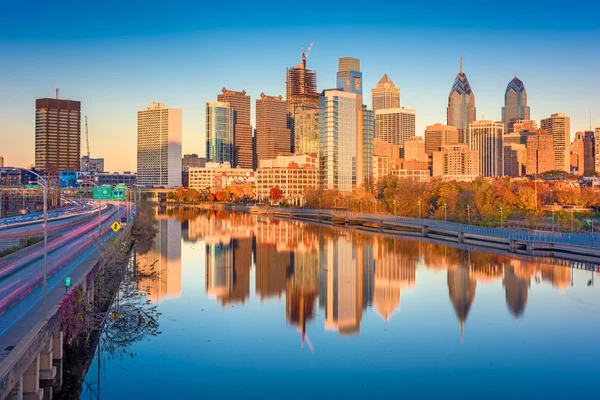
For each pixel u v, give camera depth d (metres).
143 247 175.12
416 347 72.88
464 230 178.88
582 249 140.12
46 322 51.88
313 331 79.75
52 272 81.38
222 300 98.69
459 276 120.69
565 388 60.00
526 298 98.75
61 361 57.78
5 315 55.31
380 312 90.50
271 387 60.09
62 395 57.44
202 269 132.75
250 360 67.88
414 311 90.94
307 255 158.12
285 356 69.38
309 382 61.31
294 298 101.38
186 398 56.97
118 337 75.94
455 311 90.75
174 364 66.19
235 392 58.69
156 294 103.19
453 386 60.53
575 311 89.69
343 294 104.62
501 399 57.50
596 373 63.84
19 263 90.94
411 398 57.62
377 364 66.94
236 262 144.75
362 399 57.34
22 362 44.28
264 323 83.75
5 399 41.19
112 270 87.12
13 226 166.38
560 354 69.81
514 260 140.50
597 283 110.88
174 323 82.88
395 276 122.25
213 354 69.69
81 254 101.75
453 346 73.06
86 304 66.62
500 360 68.06
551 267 129.50
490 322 83.88
